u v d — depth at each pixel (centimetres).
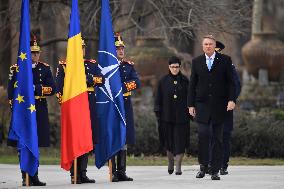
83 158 2670
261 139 4084
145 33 4762
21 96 2581
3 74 5081
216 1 4522
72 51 2648
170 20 4581
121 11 4784
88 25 4509
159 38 5203
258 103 6112
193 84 2709
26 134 2573
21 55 2588
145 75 5816
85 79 2644
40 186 2578
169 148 3066
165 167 3466
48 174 3125
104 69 2717
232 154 4125
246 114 4428
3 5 4922
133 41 5438
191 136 4088
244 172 3128
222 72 2683
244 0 4669
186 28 4484
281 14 9538
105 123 2712
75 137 2628
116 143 2708
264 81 6775
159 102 3088
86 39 4566
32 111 2575
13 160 3953
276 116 4541
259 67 6838
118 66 2725
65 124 2647
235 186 2520
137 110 4675
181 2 4469
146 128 4234
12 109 2597
